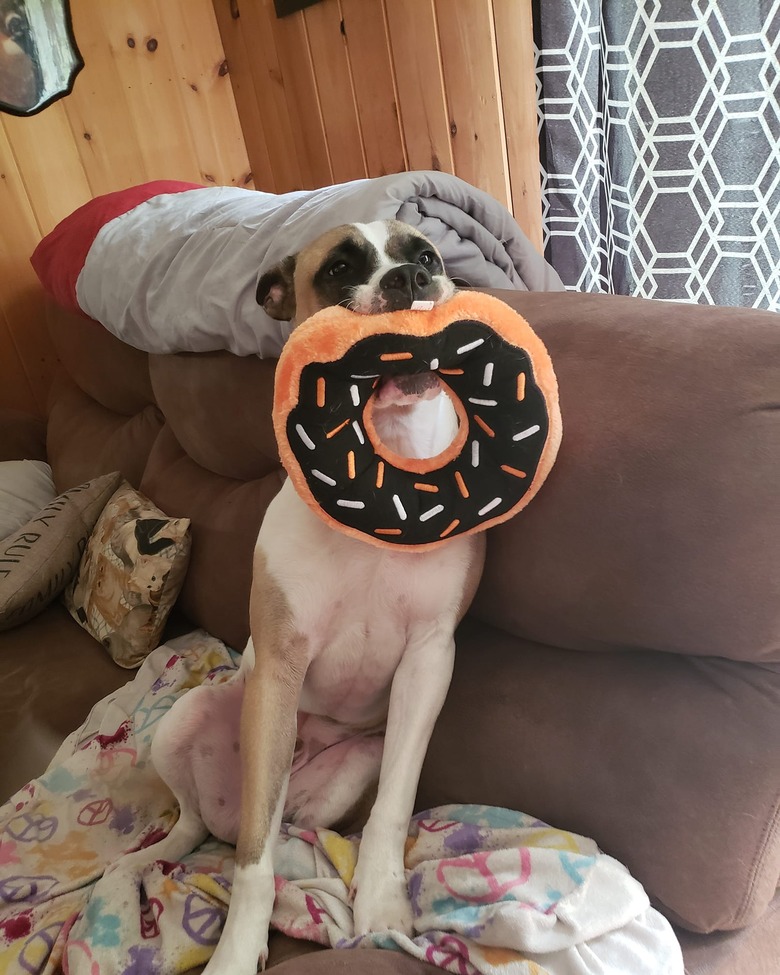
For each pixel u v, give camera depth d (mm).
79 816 1255
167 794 1284
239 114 2652
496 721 978
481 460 871
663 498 778
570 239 1675
